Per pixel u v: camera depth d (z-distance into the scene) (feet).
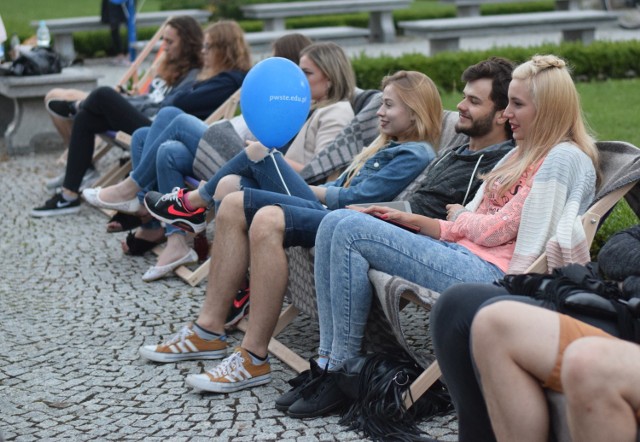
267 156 25.62
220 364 22.62
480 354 14.69
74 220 41.22
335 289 20.54
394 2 100.32
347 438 19.75
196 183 31.55
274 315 22.39
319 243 20.93
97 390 23.17
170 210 27.84
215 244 24.04
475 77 22.99
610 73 67.87
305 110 25.59
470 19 83.92
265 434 20.13
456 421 20.25
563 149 19.77
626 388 13.32
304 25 112.98
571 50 66.74
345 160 28.99
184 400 22.22
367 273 20.43
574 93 20.13
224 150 30.99
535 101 20.13
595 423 13.35
